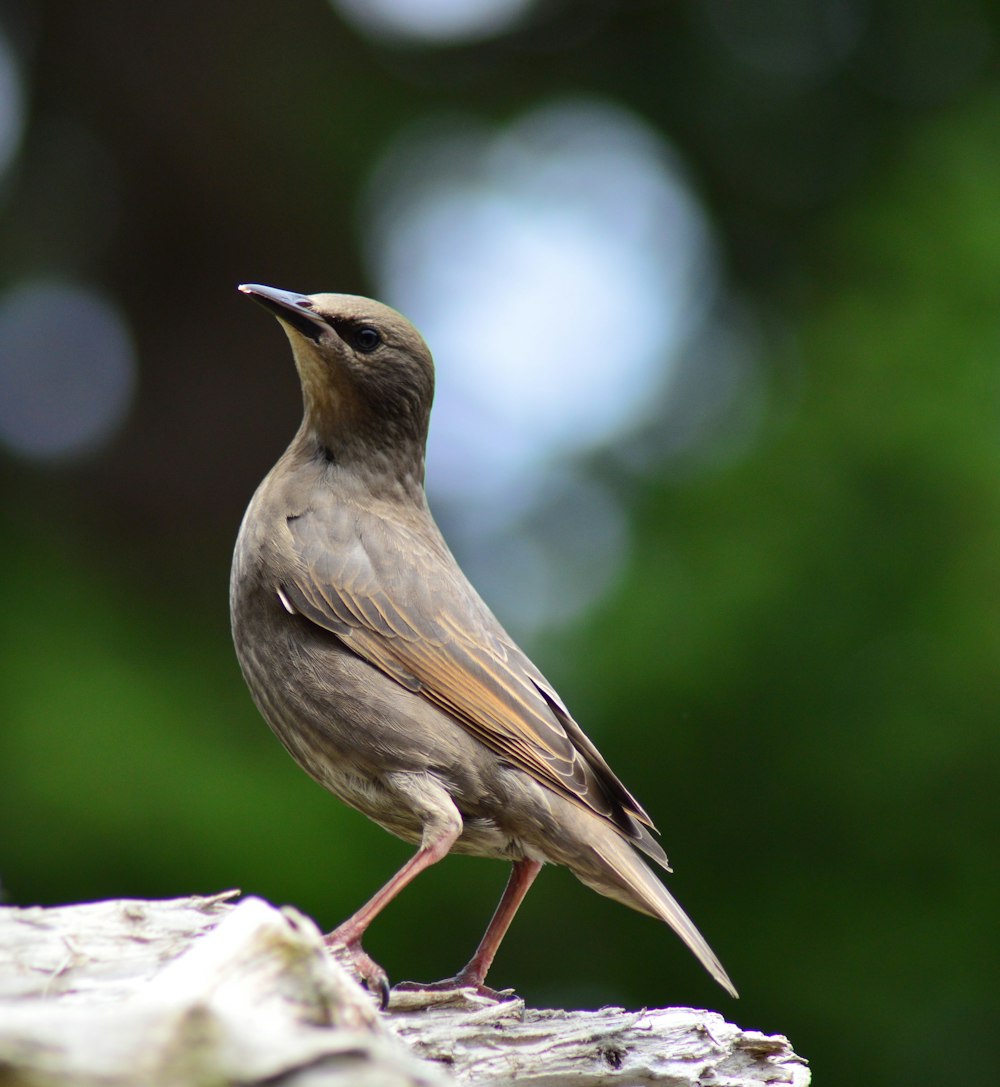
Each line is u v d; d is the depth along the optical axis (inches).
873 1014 523.2
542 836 312.3
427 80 737.0
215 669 600.1
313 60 733.3
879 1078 523.2
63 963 228.2
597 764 320.2
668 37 751.1
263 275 748.0
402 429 348.8
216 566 689.0
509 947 538.9
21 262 737.6
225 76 733.3
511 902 318.0
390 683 316.5
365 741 314.3
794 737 525.7
